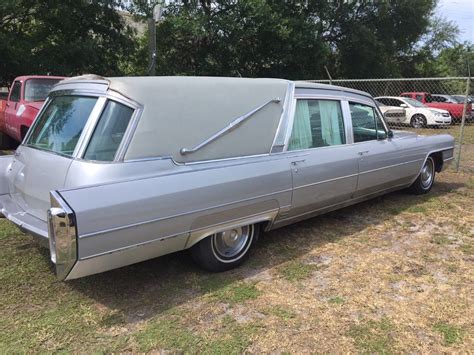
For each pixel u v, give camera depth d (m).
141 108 3.38
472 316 3.36
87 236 2.95
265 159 4.14
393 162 5.77
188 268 4.09
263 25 20.84
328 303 3.53
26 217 3.70
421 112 19.23
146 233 3.27
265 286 3.79
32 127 4.20
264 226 4.38
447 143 7.07
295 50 22.27
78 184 3.21
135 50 20.92
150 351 2.92
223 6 21.80
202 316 3.32
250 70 23.45
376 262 4.29
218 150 3.83
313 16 24.39
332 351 2.94
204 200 3.58
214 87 3.89
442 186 7.48
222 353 2.91
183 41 22.58
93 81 3.64
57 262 2.97
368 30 26.11
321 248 4.62
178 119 3.58
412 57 32.62
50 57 17.09
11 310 3.36
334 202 5.02
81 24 18.61
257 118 4.15
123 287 3.73
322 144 4.85
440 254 4.50
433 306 3.49
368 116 5.61
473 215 5.77
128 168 3.28
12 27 17.75
